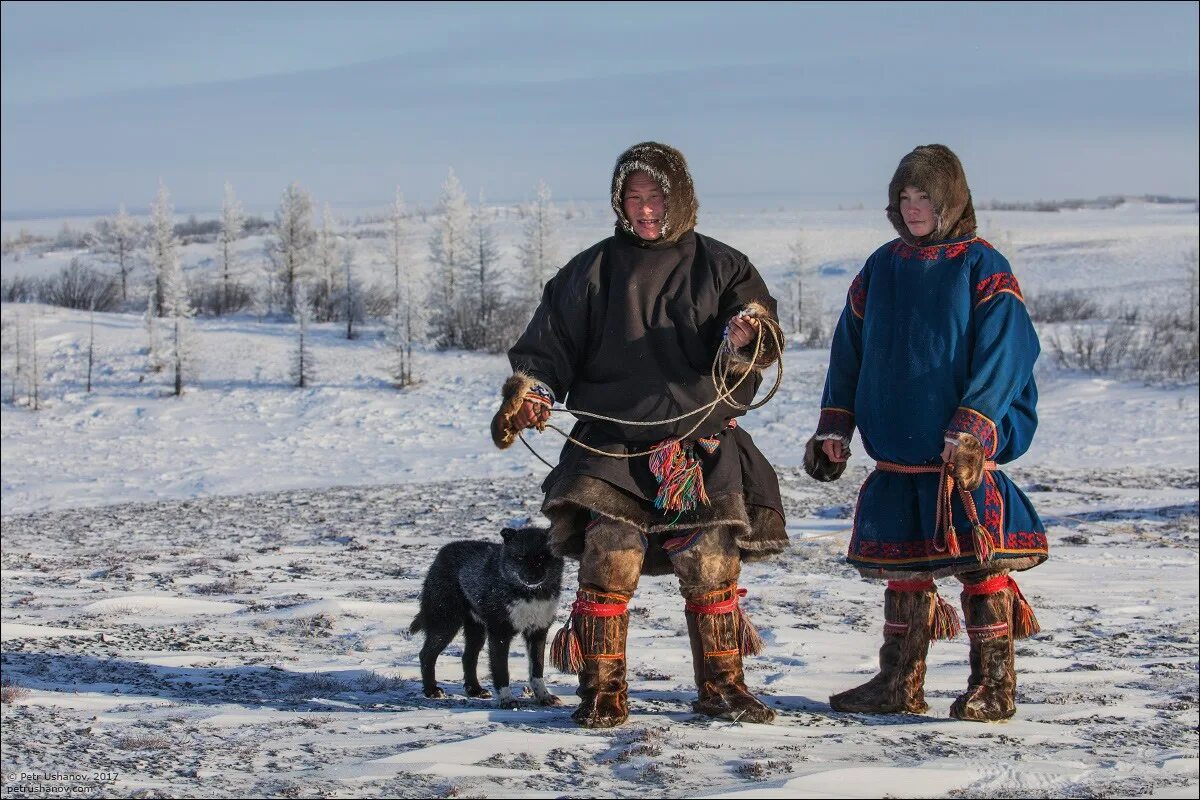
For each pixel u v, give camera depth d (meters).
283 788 4.45
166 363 54.59
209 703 6.69
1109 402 37.88
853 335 6.30
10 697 6.63
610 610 5.73
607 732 5.45
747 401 5.81
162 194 89.00
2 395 49.94
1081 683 7.40
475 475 30.39
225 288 89.44
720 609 5.86
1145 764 4.91
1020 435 6.06
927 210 6.00
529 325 5.99
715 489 5.75
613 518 5.68
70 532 17.66
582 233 155.88
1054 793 4.41
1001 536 5.82
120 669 8.01
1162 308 80.94
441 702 7.04
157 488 31.16
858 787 4.39
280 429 42.69
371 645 9.19
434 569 7.42
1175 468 25.03
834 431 6.31
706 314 5.77
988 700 5.89
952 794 4.37
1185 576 12.69
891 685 6.15
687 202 5.81
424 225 169.88
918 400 5.91
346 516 18.55
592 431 5.85
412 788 4.41
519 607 6.93
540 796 4.28
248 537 16.52
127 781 4.64
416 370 52.16
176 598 11.32
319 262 91.50
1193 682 7.39
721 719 5.78
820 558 13.72
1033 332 5.95
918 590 6.12
